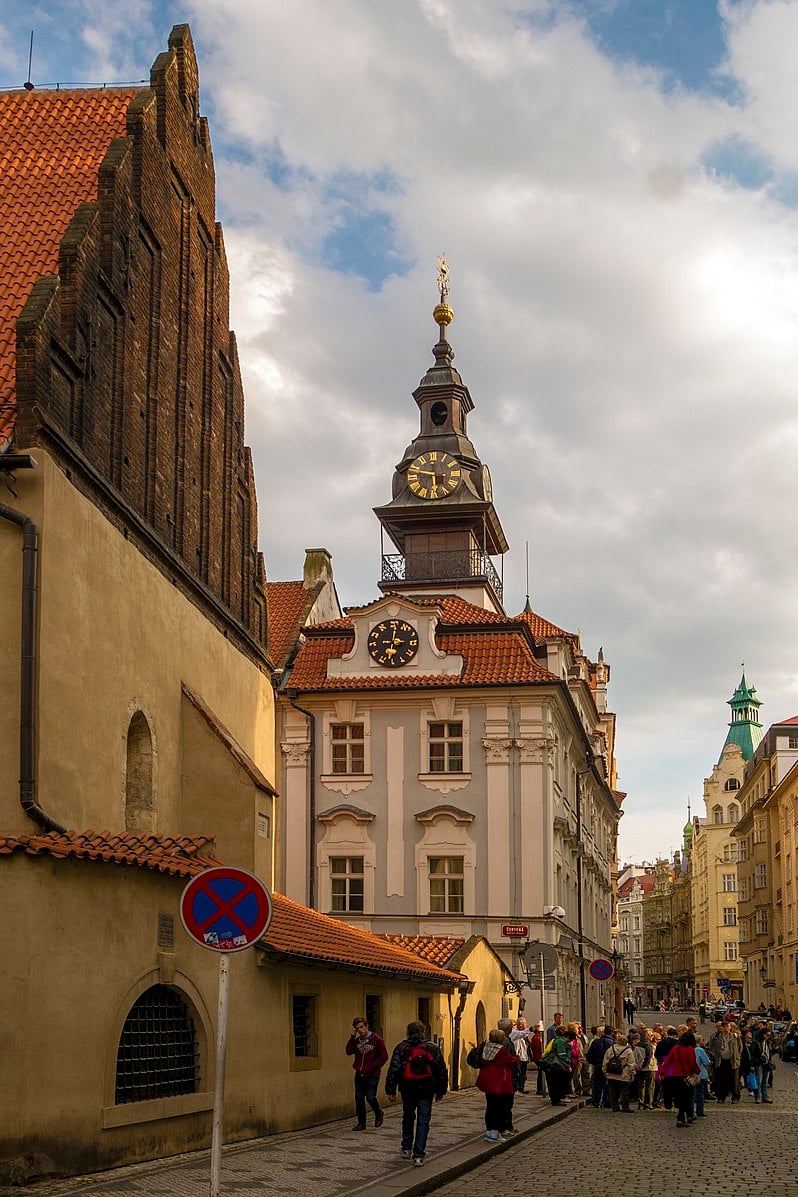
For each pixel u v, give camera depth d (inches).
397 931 1935.3
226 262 1155.3
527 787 1942.7
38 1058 601.3
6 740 704.4
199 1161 687.7
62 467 757.3
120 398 868.0
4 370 757.3
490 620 2044.8
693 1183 725.3
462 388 2869.1
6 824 699.4
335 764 2007.9
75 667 765.9
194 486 1035.9
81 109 970.7
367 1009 1095.0
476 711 1977.1
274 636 2117.4
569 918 2207.2
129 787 900.6
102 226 854.5
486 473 2765.7
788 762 4023.1
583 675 2874.0
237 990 802.8
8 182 908.0
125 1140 660.1
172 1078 725.3
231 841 959.0
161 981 702.5
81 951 634.8
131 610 868.6
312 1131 891.4
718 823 7194.9
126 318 880.3
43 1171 596.4
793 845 3710.6
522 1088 1449.3
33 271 834.8
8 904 601.9
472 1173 765.3
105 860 649.0
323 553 2329.0
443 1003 1359.5
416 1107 779.4
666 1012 6220.5
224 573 1117.1
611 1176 755.4
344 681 2009.1
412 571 2714.1
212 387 1085.8
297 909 1098.1
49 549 729.6
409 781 1973.4
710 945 7111.2
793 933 3730.3
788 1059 2691.9
